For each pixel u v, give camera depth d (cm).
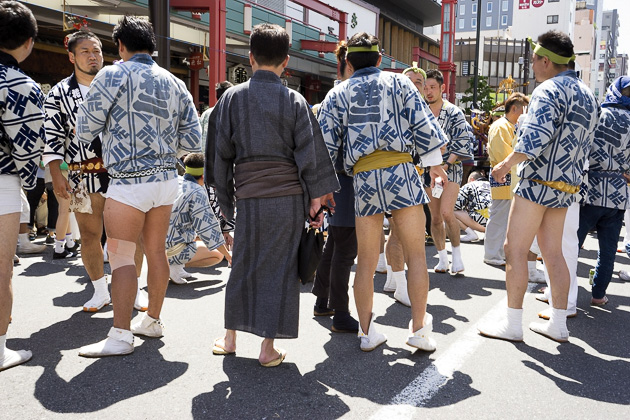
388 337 355
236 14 1289
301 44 1599
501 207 593
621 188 421
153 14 788
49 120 360
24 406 250
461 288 493
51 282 477
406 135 306
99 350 308
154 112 307
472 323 389
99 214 381
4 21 280
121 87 298
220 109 297
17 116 280
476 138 1106
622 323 402
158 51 794
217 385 276
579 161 350
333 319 368
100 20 1055
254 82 288
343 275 361
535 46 361
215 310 405
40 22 1018
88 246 388
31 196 679
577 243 415
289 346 336
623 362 323
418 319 322
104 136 309
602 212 428
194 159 470
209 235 467
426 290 321
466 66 7750
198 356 314
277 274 290
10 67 286
